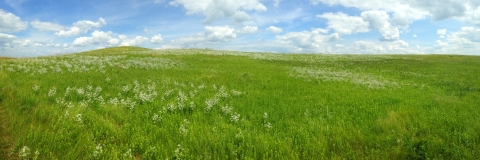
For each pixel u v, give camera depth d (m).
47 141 6.03
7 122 6.92
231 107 9.50
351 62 43.44
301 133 7.11
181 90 13.34
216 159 5.80
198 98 11.50
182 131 7.09
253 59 40.97
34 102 8.87
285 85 16.45
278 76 21.41
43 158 5.45
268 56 49.91
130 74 18.19
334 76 23.19
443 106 10.92
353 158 5.91
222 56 43.34
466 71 31.06
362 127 7.93
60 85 12.43
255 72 23.84
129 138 6.64
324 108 10.34
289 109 9.95
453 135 7.11
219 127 7.68
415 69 33.00
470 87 17.42
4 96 9.19
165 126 7.50
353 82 19.27
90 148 5.87
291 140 6.72
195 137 6.71
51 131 6.68
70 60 26.22
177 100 10.82
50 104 9.03
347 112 9.96
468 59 59.75
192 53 46.34
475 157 5.83
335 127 7.76
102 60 27.73
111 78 15.82
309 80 19.59
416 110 9.91
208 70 23.52
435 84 19.38
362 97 12.98
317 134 7.20
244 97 12.27
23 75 14.38
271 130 7.68
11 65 18.12
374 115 9.39
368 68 33.81
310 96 12.88
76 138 6.35
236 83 16.64
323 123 8.23
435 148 6.23
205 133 7.07
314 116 9.18
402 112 9.53
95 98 10.23
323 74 24.47
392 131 7.49
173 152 5.89
